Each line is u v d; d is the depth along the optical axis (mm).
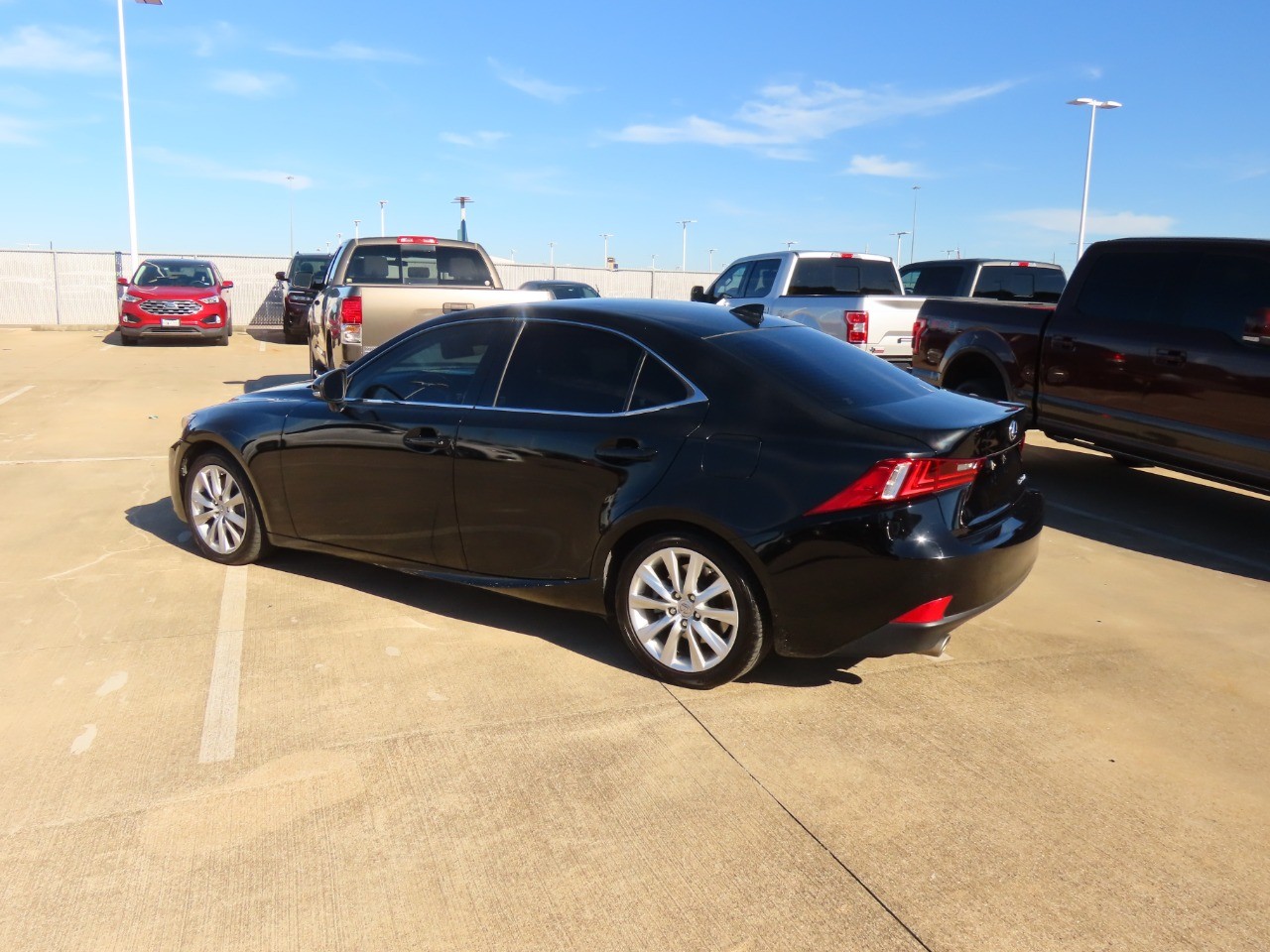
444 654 4281
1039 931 2541
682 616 3928
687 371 3996
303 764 3332
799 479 3621
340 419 4871
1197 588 5539
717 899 2650
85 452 8727
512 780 3246
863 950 2463
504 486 4309
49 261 27641
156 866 2766
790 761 3406
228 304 21656
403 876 2738
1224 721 3820
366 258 10281
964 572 3576
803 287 11344
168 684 3943
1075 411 7332
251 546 5402
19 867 2748
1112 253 7188
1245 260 6309
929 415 3797
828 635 3645
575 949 2453
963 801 3170
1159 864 2850
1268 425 6027
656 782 3246
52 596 4965
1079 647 4578
